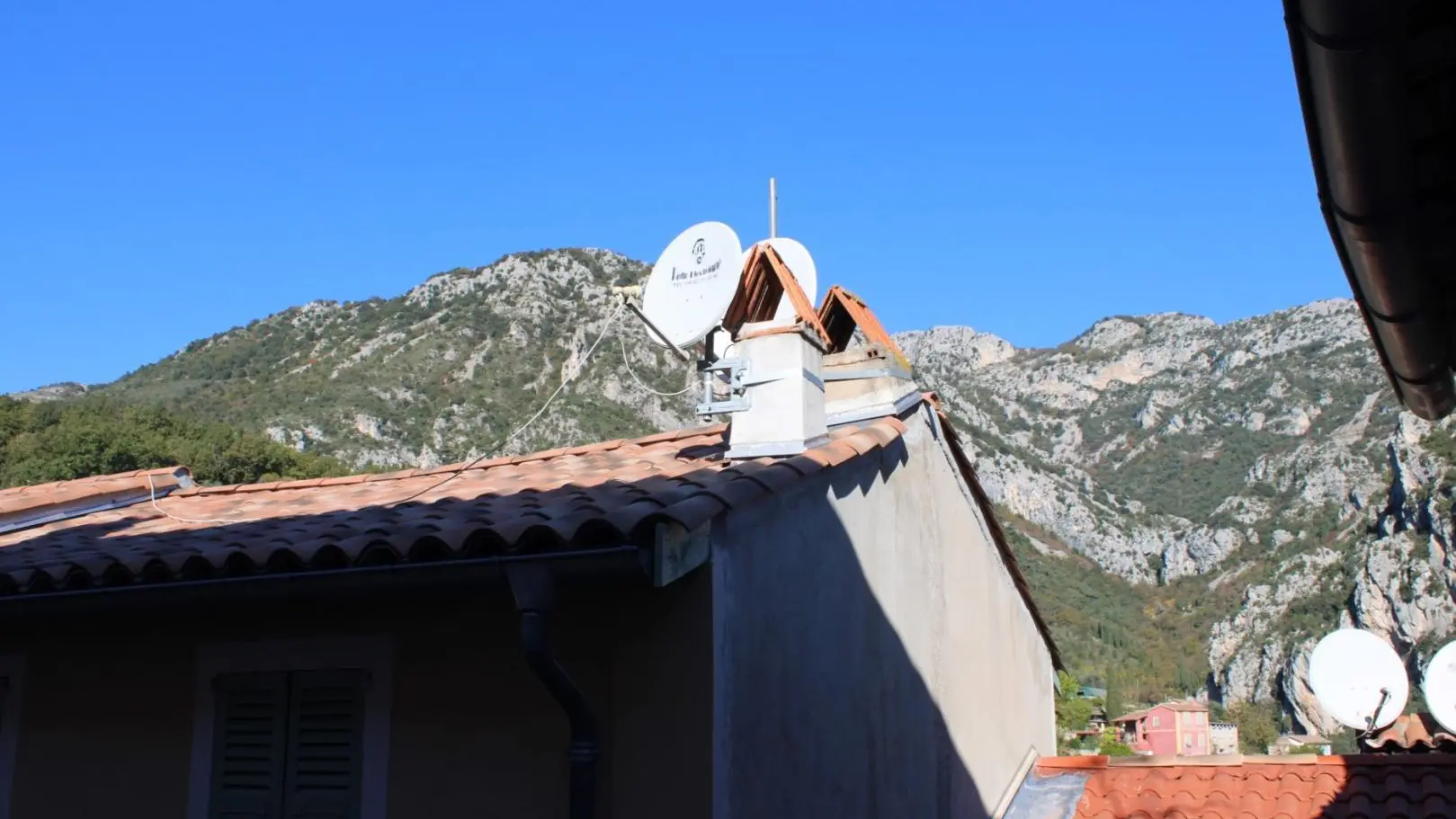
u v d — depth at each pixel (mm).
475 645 5734
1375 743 10469
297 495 8867
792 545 6340
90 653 6762
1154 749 72250
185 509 8852
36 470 47094
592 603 5590
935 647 8688
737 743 5367
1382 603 90250
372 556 5281
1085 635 115688
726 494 5457
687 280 7461
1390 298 4051
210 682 6340
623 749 5320
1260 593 105500
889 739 7523
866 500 7586
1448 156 3777
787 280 7465
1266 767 9484
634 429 77188
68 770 6602
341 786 5871
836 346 9305
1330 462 131375
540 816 5363
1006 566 11125
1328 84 3041
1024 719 11250
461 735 5645
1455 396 5117
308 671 6117
